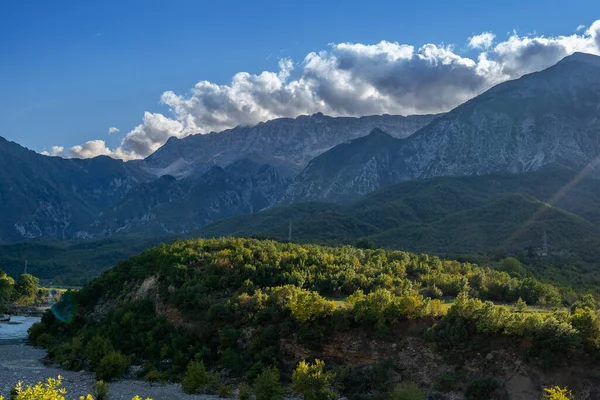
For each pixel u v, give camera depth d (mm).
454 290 97812
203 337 81938
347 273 97250
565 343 59562
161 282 101062
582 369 59281
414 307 70750
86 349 88188
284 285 87875
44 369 84625
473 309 66875
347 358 70375
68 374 81062
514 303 95688
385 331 70062
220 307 82250
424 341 67875
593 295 106562
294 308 75688
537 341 61219
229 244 115875
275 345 74938
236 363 74188
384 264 112312
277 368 70625
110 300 112125
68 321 111688
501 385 59906
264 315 78562
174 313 90312
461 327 66000
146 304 97375
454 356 64812
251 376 71000
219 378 73312
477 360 63562
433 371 64688
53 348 95312
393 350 68438
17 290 195375
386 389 63812
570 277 134625
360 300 73188
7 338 118438
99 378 76375
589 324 60969
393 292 88875
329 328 73625
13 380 75500
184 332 85500
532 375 59875
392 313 70688
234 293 90500
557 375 59312
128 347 88562
